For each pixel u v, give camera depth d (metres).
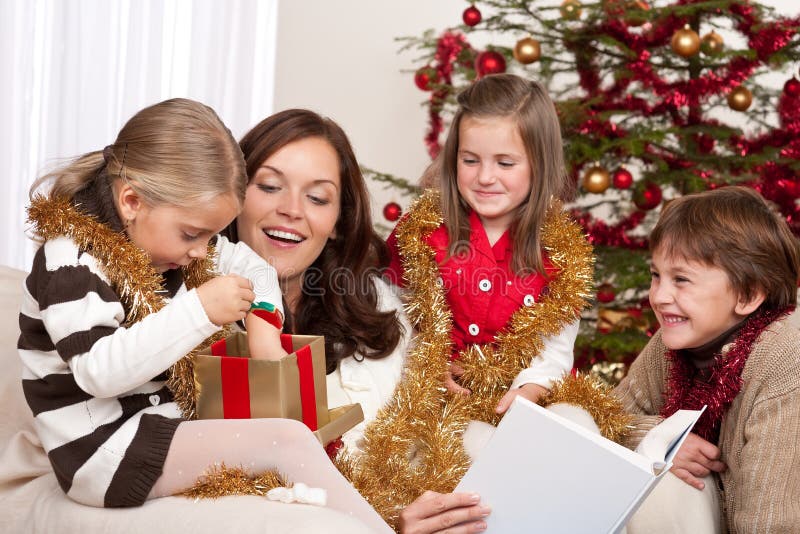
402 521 1.34
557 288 1.82
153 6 3.07
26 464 1.42
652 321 2.69
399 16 4.04
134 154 1.28
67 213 1.28
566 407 1.69
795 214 2.58
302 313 1.72
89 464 1.21
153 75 3.09
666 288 1.58
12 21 2.81
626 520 1.21
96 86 2.97
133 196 1.29
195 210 1.28
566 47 2.72
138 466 1.21
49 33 2.88
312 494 1.18
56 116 2.91
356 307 1.71
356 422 1.42
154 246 1.31
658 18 2.60
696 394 1.60
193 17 3.19
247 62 3.37
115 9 2.99
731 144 2.73
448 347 1.79
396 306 1.82
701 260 1.54
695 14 2.62
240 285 1.26
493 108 1.79
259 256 1.63
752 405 1.52
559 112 2.56
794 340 1.53
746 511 1.47
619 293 2.76
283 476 1.24
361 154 4.15
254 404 1.28
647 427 1.67
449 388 1.79
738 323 1.59
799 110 2.66
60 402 1.27
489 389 1.82
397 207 2.85
